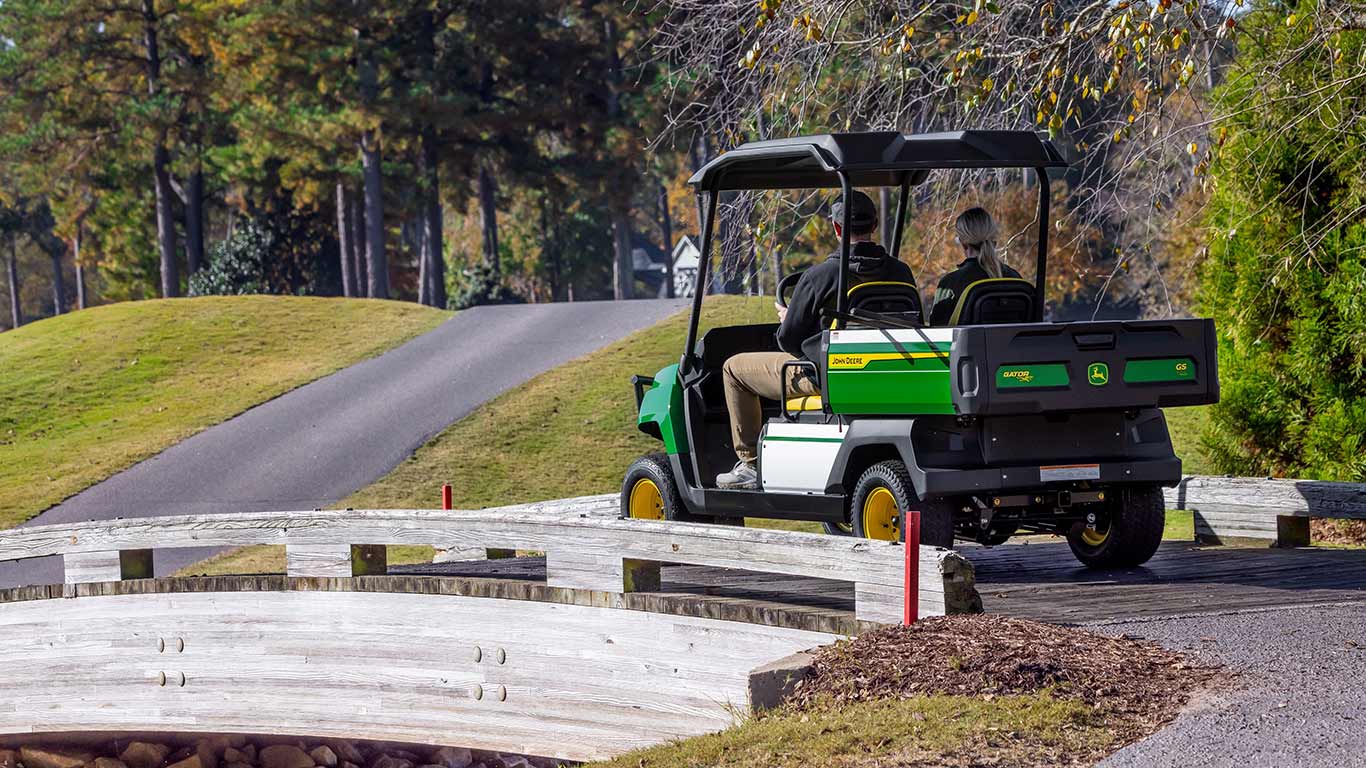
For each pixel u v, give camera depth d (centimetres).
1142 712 1043
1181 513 2950
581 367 4678
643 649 1473
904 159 1491
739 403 1650
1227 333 2578
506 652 1602
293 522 1777
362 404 4428
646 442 3903
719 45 2520
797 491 1567
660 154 8738
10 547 1969
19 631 1941
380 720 1703
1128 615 1298
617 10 8819
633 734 1482
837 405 1486
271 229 10769
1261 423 2539
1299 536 1917
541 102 9138
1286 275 2406
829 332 1492
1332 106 2136
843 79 2447
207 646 1817
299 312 5934
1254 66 2172
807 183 1773
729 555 1378
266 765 1920
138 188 11456
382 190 9700
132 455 4009
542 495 3497
